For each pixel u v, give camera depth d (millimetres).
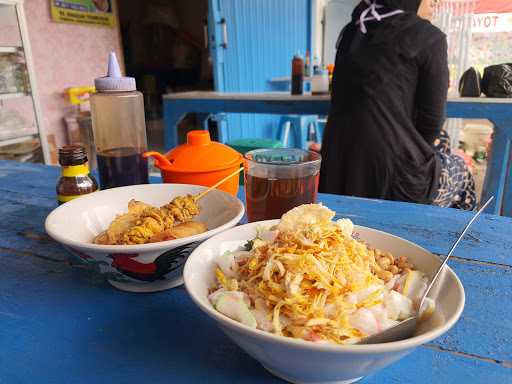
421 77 1487
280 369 388
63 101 3434
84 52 3568
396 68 1467
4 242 754
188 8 5449
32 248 730
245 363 446
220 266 502
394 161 1517
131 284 575
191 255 489
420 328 414
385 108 1490
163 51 5480
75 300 570
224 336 490
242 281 474
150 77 5289
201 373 433
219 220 683
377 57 1481
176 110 2592
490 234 746
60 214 627
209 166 811
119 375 432
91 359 456
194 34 5527
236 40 3473
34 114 2723
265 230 558
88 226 667
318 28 4734
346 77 1561
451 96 2006
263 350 360
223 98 2424
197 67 5562
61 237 526
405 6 1510
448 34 3361
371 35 1516
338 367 347
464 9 3291
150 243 512
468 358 445
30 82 2643
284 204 709
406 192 1546
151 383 421
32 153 2738
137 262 520
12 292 593
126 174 847
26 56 2590
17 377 430
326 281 422
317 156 744
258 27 3730
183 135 4594
